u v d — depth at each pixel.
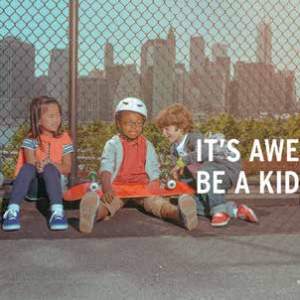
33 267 3.91
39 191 5.17
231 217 5.28
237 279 3.73
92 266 3.94
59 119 5.19
